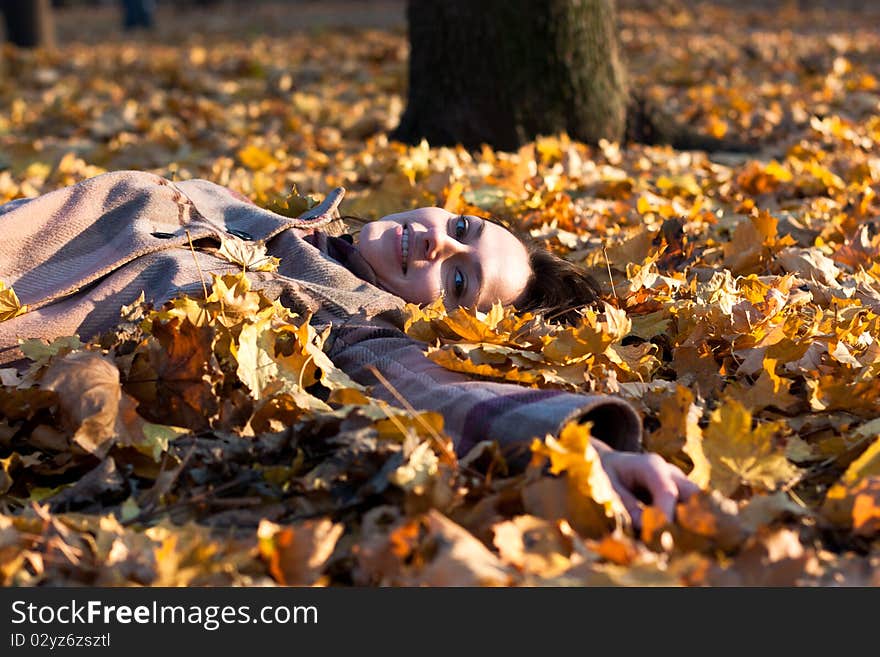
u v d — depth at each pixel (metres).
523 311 3.14
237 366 2.43
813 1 21.78
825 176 4.76
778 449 2.26
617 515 2.00
